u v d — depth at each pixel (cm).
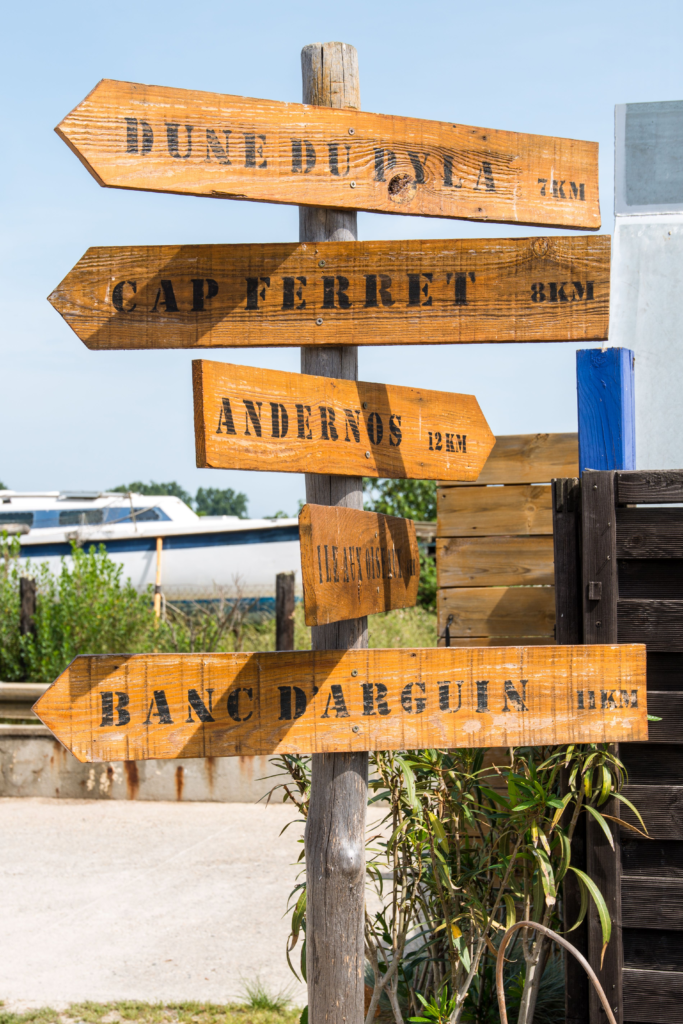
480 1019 323
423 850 330
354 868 236
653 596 301
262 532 1427
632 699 254
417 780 312
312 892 238
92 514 1628
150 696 226
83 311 239
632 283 434
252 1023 369
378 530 254
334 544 229
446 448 272
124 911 503
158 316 239
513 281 239
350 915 236
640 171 441
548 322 238
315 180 237
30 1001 390
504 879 290
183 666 228
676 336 429
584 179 260
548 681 249
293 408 230
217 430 212
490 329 239
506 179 252
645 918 291
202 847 619
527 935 285
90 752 223
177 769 735
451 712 242
